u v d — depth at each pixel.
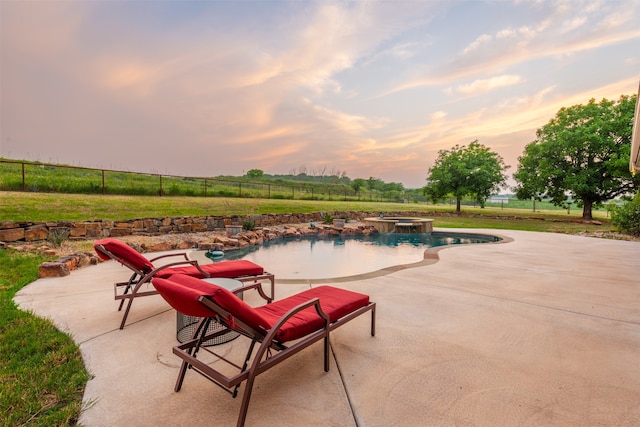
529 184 23.58
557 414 1.84
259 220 14.64
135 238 9.38
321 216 18.77
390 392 2.06
